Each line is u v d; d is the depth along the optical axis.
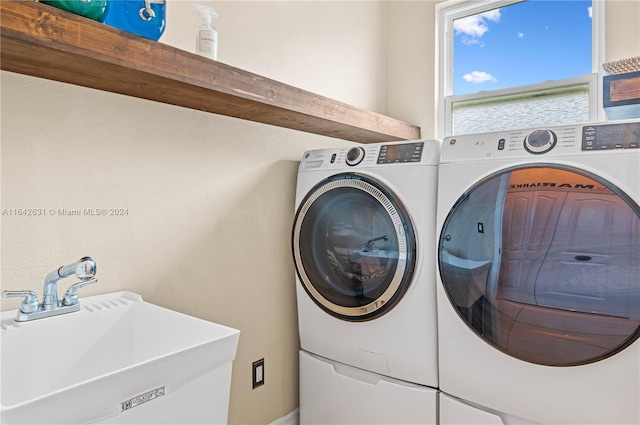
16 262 1.08
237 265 1.69
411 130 2.41
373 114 2.02
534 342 1.20
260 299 1.79
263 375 1.80
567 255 1.15
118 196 1.29
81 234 1.21
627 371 1.08
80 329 1.08
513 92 2.34
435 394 1.42
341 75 2.35
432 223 1.45
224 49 1.64
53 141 1.15
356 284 1.60
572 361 1.14
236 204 1.68
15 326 0.97
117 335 1.16
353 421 1.62
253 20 1.78
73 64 1.00
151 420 0.82
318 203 1.74
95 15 1.01
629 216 1.07
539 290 1.20
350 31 2.44
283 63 1.94
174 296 1.45
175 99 1.36
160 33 1.24
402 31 2.71
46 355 1.00
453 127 2.55
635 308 1.05
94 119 1.24
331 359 1.71
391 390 1.51
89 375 1.07
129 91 1.26
